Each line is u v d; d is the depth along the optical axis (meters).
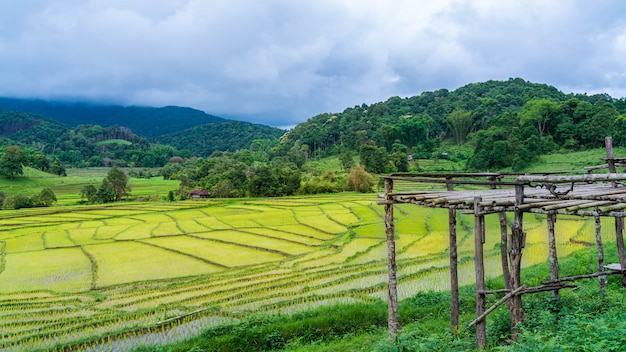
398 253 31.12
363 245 35.50
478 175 12.57
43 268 32.31
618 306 10.96
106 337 16.22
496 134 97.94
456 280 12.97
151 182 126.88
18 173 116.69
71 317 20.05
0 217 63.94
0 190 98.31
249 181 88.06
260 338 14.51
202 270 30.53
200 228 48.84
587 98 154.75
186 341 14.59
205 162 118.06
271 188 86.44
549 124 101.75
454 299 12.94
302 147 144.25
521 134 92.00
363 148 108.50
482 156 89.38
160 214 64.44
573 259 20.11
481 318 10.19
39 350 15.35
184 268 31.23
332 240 39.47
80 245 40.84
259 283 24.83
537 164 80.94
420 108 176.75
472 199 10.02
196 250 37.16
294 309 18.39
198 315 18.55
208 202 78.19
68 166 178.75
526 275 18.48
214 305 20.38
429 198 10.83
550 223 13.17
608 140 13.16
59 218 61.91
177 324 17.61
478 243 10.39
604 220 37.62
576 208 8.73
